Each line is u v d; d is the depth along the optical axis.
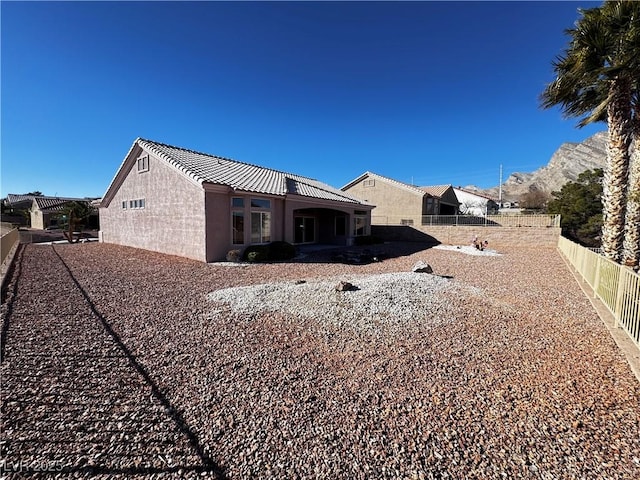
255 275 11.09
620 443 2.90
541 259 15.62
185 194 14.34
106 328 5.54
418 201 30.39
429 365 4.45
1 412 3.15
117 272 10.61
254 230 15.52
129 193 18.31
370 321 6.17
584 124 10.42
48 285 8.34
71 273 10.11
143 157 16.92
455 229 24.33
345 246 22.33
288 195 16.88
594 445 2.88
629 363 4.38
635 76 8.24
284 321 6.15
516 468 2.61
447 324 6.09
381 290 8.14
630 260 9.61
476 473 2.55
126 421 3.12
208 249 13.50
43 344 4.77
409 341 5.29
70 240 22.47
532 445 2.88
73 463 2.57
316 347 5.02
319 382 3.96
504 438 2.97
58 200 42.19
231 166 18.64
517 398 3.64
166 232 15.60
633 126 9.44
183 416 3.22
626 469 2.59
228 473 2.52
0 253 9.91
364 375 4.16
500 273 11.67
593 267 8.57
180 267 12.02
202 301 7.44
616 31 7.79
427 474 2.54
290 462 2.65
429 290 8.44
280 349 4.92
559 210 26.48
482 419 3.25
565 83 8.81
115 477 2.45
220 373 4.13
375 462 2.66
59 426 2.99
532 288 9.17
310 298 7.61
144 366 4.25
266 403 3.49
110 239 20.83
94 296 7.51
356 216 24.27
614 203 9.80
